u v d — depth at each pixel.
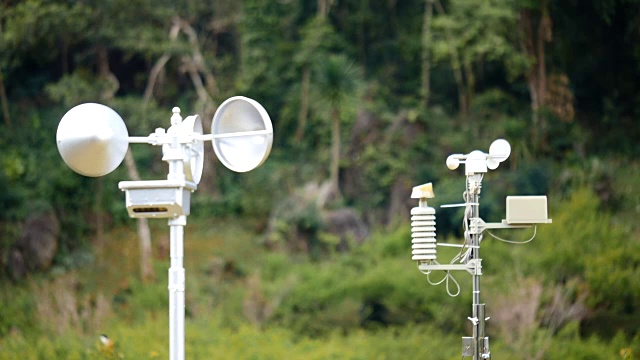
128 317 38.88
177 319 14.38
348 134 51.97
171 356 14.35
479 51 50.66
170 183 14.24
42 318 36.66
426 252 16.98
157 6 51.50
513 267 39.06
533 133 50.81
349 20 56.66
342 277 41.47
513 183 46.31
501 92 53.75
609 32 53.41
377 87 54.88
